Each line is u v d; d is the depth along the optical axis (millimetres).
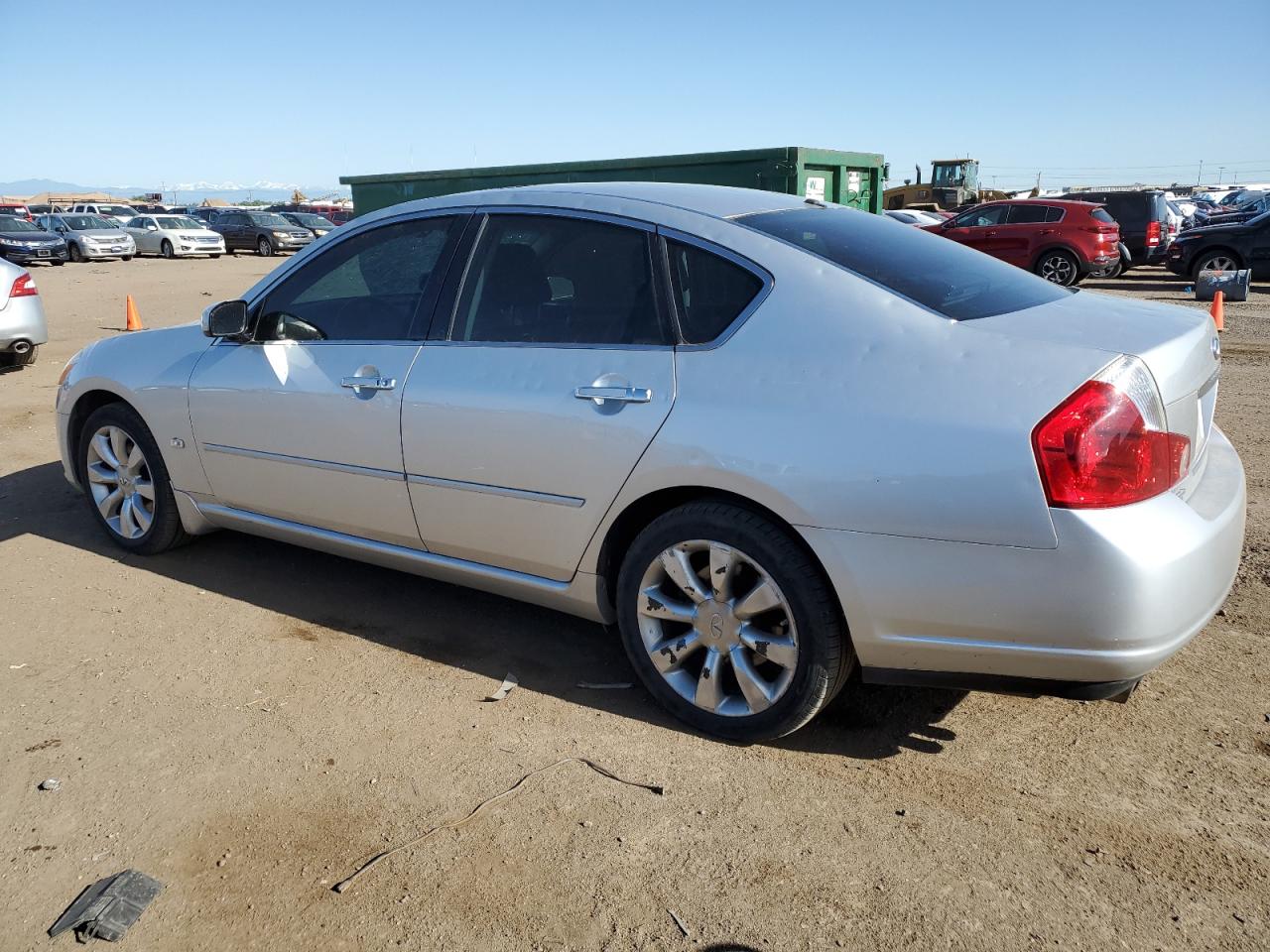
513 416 3387
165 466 4633
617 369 3225
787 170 10188
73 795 2936
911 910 2447
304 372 3994
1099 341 2734
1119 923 2393
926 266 3232
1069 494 2559
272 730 3291
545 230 3566
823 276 3039
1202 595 2668
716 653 3164
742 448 2934
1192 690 3439
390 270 3924
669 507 3287
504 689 3545
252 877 2594
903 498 2721
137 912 2457
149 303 16766
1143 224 20469
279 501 4195
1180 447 2693
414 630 4059
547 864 2633
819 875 2576
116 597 4375
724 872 2594
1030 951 2314
